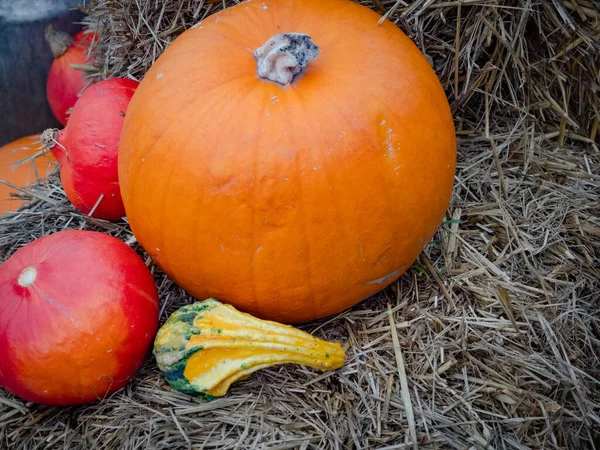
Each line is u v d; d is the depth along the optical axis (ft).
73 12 3.24
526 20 2.18
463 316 1.85
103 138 2.00
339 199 1.51
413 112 1.59
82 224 2.31
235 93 1.53
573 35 2.22
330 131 1.49
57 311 1.52
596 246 2.08
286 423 1.61
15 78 3.20
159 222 1.63
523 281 1.99
